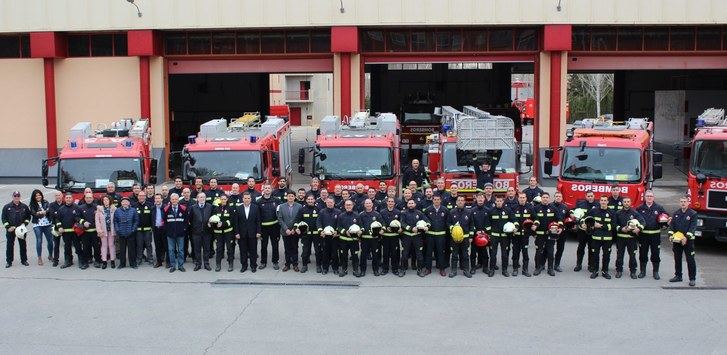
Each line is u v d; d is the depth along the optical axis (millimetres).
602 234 16547
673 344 12211
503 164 21125
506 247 16828
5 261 18594
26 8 31359
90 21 31250
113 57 32062
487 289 15766
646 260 16719
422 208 18234
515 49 31578
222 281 16516
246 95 45000
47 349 12133
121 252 17734
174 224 17312
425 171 22797
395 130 22641
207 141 21625
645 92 43781
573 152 20656
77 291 15742
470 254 17859
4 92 32531
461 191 20859
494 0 30391
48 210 18188
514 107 40531
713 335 12648
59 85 32312
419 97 40688
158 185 31219
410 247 17141
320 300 14969
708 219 18938
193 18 31109
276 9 30938
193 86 44906
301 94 75562
